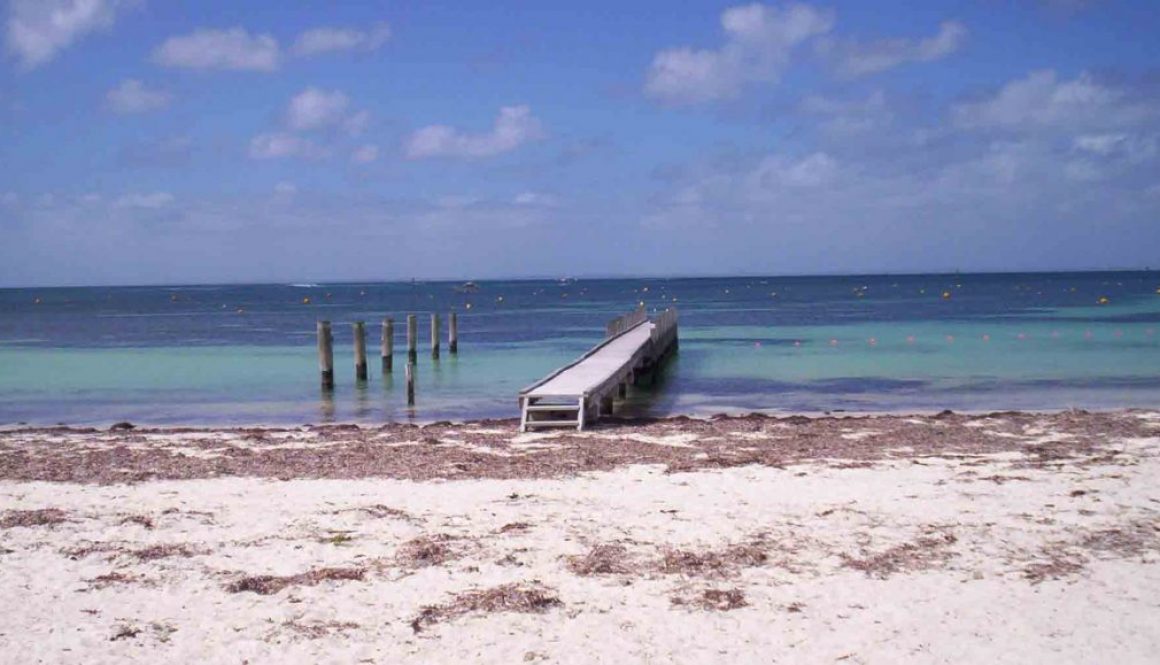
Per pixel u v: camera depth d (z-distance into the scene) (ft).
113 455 55.57
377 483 47.21
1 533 38.11
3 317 247.91
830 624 28.60
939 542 36.24
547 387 67.82
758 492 44.27
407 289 620.49
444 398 89.40
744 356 123.34
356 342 99.81
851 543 36.27
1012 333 155.33
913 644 27.17
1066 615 29.07
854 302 301.84
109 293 617.21
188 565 34.17
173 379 104.12
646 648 27.02
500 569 33.50
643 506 41.88
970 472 48.26
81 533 38.19
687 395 89.04
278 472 50.11
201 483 47.60
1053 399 84.43
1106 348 128.57
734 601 30.35
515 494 44.37
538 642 27.48
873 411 78.18
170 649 27.04
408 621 28.99
